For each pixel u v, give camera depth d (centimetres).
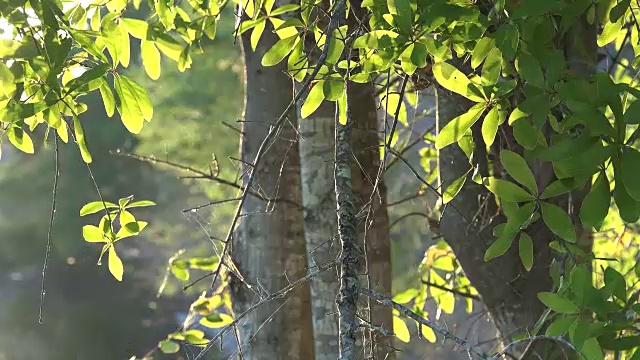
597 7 446
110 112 417
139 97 415
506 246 368
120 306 2116
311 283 499
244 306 564
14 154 2353
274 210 553
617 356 399
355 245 301
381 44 321
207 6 443
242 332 564
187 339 666
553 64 331
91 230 474
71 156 2202
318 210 496
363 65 347
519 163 350
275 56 372
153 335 2036
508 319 521
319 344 498
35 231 2239
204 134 1592
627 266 665
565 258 442
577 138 305
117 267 481
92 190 2223
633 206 299
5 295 2236
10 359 2072
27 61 376
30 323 2156
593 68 446
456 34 342
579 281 338
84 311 2131
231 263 550
